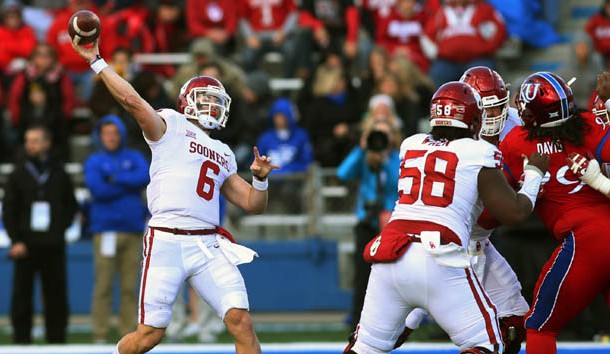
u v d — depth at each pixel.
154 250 21.34
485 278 22.11
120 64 40.12
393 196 32.47
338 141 41.97
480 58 45.12
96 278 34.75
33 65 43.44
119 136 34.69
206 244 21.53
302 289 41.62
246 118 42.06
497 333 19.22
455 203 19.20
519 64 51.88
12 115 43.38
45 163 34.91
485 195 19.27
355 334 20.14
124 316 34.91
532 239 30.27
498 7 51.94
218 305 21.38
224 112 22.08
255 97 42.38
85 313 42.00
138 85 37.44
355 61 46.44
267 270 41.69
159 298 21.22
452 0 45.31
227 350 27.77
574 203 20.95
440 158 19.38
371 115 35.91
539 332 21.14
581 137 20.92
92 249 41.81
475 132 19.86
